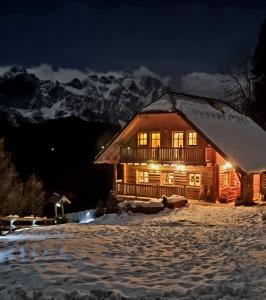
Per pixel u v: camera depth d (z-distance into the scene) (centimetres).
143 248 1184
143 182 3080
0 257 992
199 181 2780
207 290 682
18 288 670
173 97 2856
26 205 3288
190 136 2770
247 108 4525
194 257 1038
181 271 852
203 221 1978
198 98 3189
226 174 2856
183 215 2212
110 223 2136
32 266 862
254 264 907
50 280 739
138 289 687
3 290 666
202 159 2591
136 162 2889
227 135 2767
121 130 2950
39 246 1148
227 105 3506
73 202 4303
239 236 1447
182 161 2678
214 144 2528
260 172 2600
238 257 1012
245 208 2367
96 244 1229
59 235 1502
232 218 2034
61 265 877
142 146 3003
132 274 814
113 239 1365
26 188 3350
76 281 738
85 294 639
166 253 1103
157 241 1334
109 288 688
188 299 631
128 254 1072
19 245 1173
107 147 3011
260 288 685
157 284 731
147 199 2828
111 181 4631
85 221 2484
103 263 914
